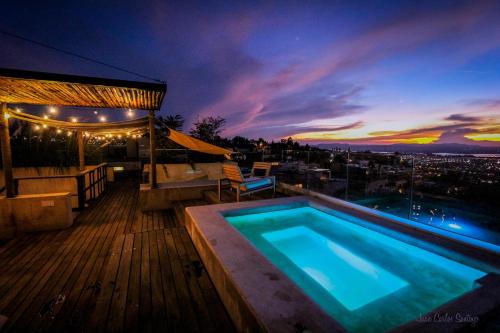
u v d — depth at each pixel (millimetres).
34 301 2475
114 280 2738
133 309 2232
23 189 7633
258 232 4516
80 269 3189
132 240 3916
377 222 3906
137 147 15305
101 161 10367
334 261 3510
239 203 4957
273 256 3617
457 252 2818
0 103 4543
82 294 2607
